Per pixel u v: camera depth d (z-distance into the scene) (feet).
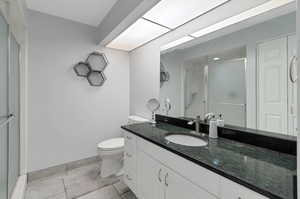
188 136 4.98
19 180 5.87
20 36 5.96
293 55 3.37
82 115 7.75
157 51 7.30
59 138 7.14
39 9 6.41
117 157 6.88
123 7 5.36
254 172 2.52
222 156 3.18
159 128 5.86
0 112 4.12
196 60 5.61
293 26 3.39
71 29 7.34
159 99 7.23
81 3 6.04
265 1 3.76
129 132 5.66
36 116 6.57
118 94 8.91
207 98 5.24
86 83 7.82
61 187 6.04
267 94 3.80
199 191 2.96
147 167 4.58
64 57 7.18
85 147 7.86
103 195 5.64
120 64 8.95
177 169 3.48
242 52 4.32
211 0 4.24
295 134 3.34
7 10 4.61
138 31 6.35
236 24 4.46
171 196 3.67
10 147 5.06
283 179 2.31
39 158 6.68
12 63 5.29
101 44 8.03
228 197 2.47
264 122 3.85
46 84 6.77
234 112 4.48
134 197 5.55
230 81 4.59
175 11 4.83
